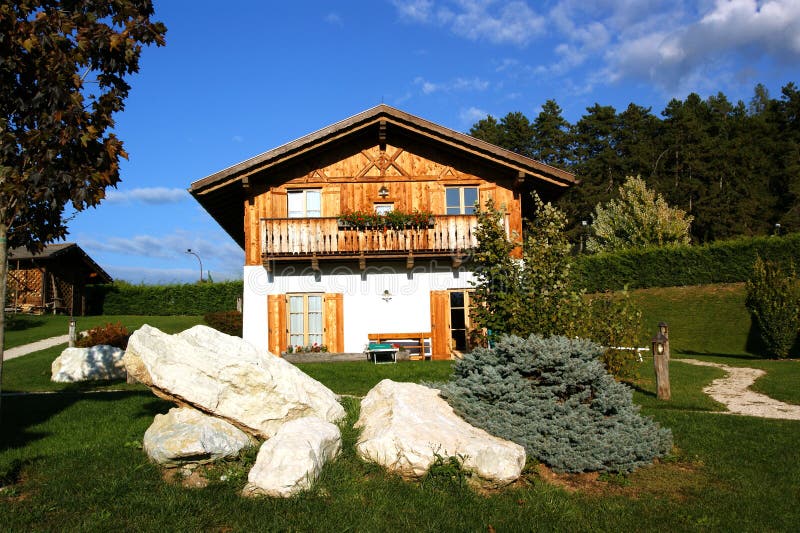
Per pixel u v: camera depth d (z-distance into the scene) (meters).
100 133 7.75
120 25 8.11
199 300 35.69
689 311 29.33
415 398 8.23
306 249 17.83
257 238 18.25
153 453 7.14
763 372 17.03
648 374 15.98
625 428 8.23
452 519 6.37
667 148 59.44
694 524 6.55
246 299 18.09
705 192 52.81
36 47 7.43
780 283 22.25
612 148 63.19
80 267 35.94
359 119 18.05
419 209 18.61
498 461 7.16
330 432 7.34
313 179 18.58
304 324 18.12
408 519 6.32
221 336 8.42
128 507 6.19
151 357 7.67
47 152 7.33
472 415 8.15
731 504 7.05
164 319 32.59
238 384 7.76
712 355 23.62
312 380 8.77
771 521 6.64
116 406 10.40
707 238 52.66
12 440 8.21
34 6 7.70
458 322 18.31
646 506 6.98
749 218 51.97
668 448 8.50
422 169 18.78
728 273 31.27
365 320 18.22
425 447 7.20
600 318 12.44
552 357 8.25
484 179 18.78
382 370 14.73
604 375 8.60
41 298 32.38
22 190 7.28
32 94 7.77
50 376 16.47
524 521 6.47
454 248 18.00
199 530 5.86
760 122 60.34
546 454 7.82
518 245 13.32
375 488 6.86
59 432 8.64
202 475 7.02
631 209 42.84
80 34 7.70
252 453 7.45
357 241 17.97
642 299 31.77
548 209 13.25
